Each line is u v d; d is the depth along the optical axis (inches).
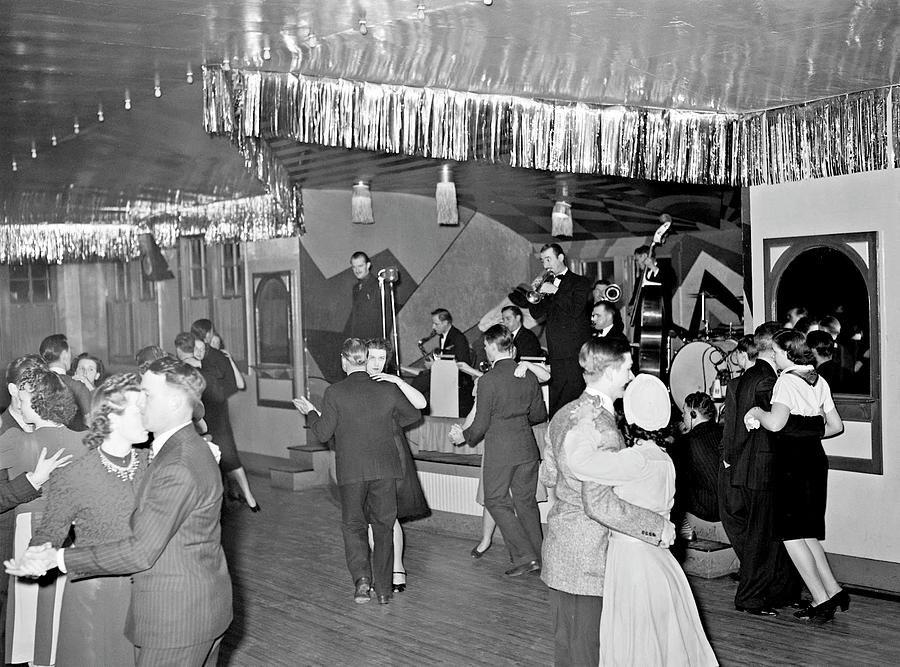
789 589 200.8
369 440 211.5
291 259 410.3
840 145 219.0
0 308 539.5
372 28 164.1
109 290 560.7
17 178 320.8
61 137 256.7
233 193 379.6
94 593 125.9
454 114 213.0
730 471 208.2
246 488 328.5
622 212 452.1
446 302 462.3
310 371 407.5
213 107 192.5
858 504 220.4
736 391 203.6
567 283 279.3
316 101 201.2
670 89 211.3
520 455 227.3
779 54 179.0
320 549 270.7
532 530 230.4
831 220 225.9
